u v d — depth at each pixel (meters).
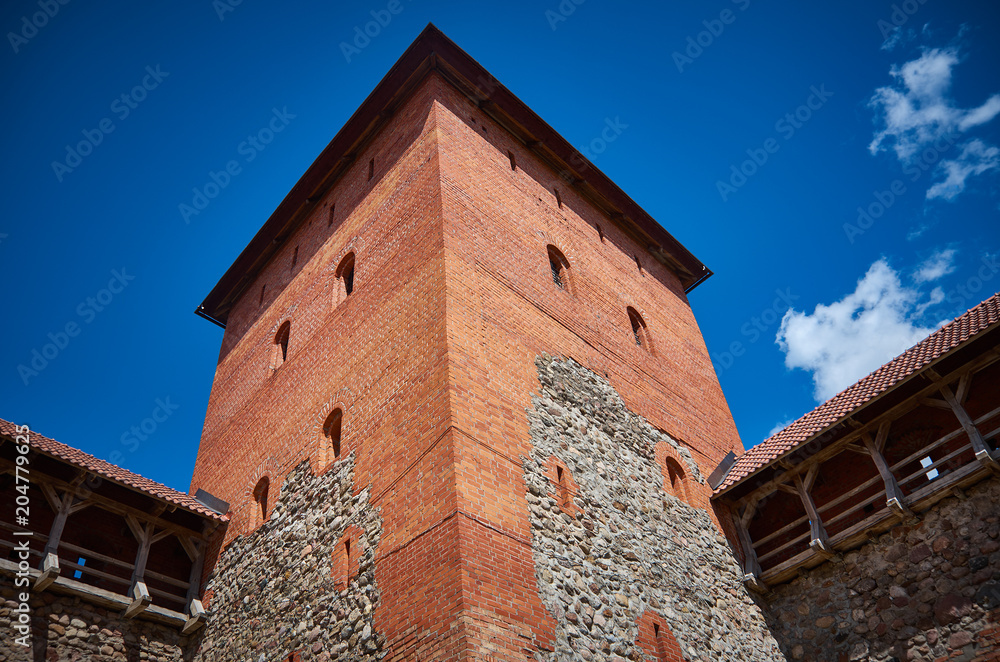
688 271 21.30
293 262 18.52
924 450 12.09
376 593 9.82
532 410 11.85
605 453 12.82
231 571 13.38
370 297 14.06
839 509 13.91
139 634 12.48
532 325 13.40
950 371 12.27
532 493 10.58
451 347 11.12
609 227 19.31
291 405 14.85
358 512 11.12
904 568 12.12
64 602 11.73
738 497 14.90
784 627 13.29
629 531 11.83
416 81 16.81
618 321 16.38
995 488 11.52
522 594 9.17
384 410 11.83
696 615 11.77
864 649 12.10
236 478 15.37
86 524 13.44
